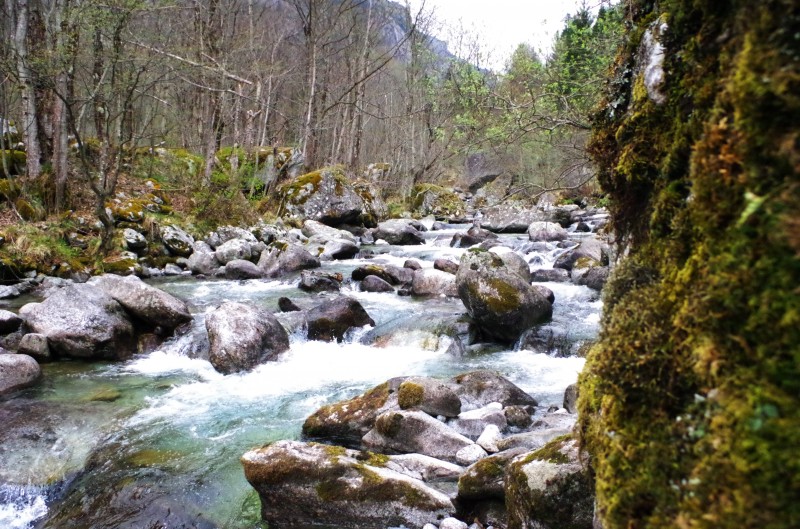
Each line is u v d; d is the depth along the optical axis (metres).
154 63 11.51
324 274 11.94
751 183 1.03
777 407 0.90
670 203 1.53
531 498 2.89
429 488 3.73
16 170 13.91
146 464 4.52
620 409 1.36
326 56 24.41
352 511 3.68
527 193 8.79
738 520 0.92
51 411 5.34
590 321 8.34
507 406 5.41
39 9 13.91
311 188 20.38
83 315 7.18
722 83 1.24
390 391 5.27
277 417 5.54
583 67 6.87
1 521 3.87
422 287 10.85
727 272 1.06
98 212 12.04
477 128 7.91
